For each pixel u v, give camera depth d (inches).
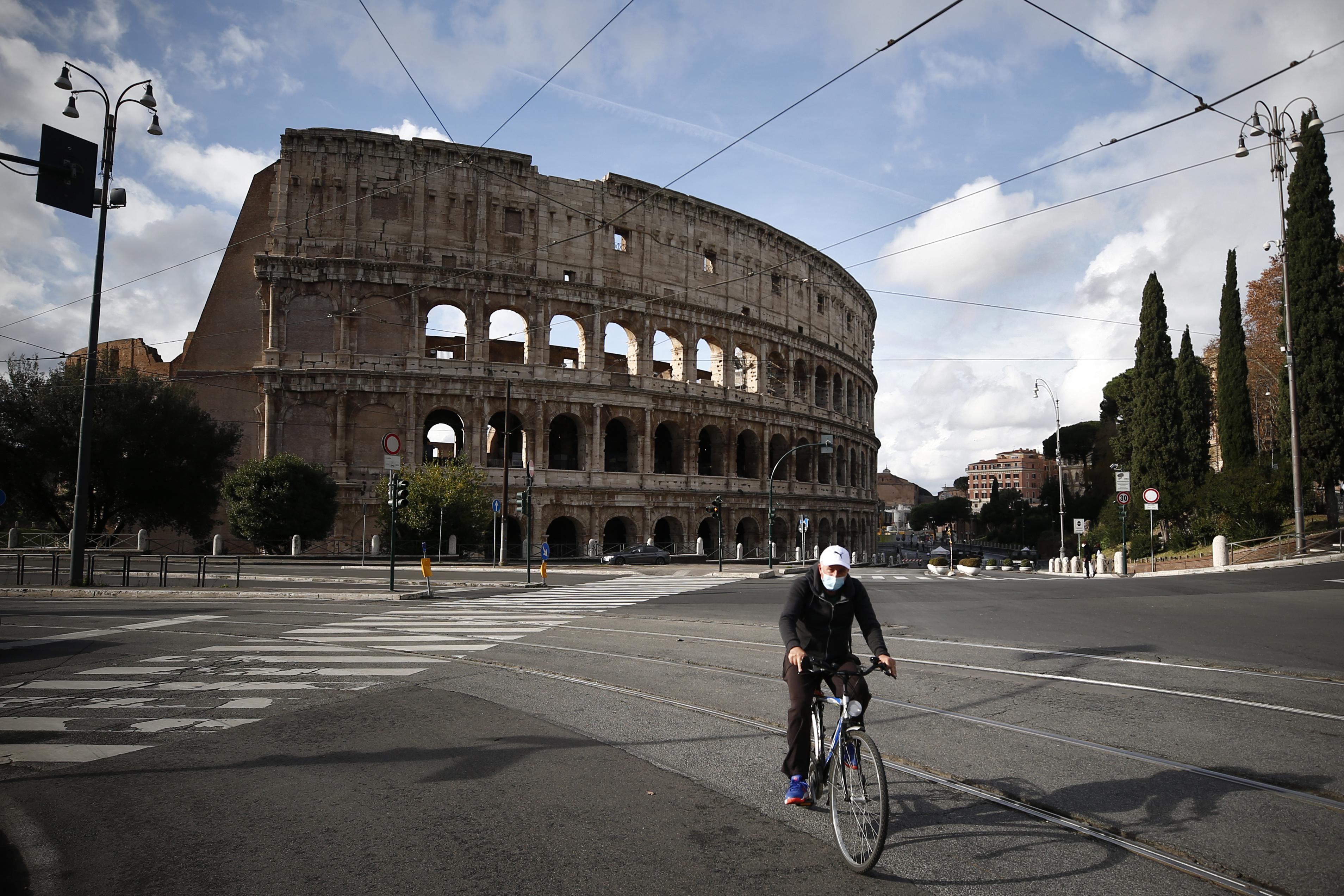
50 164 730.2
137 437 1929.1
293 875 233.3
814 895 218.8
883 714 409.7
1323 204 1674.5
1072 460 5044.3
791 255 3009.4
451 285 2273.6
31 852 251.1
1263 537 1601.9
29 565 1545.3
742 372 3004.4
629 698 459.2
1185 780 302.4
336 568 1722.4
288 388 2170.3
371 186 2257.6
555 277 2400.3
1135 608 857.5
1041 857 241.4
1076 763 326.3
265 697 466.3
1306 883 222.4
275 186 2263.8
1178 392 2161.7
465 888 224.7
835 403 3344.0
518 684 500.7
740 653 619.2
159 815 282.0
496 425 2518.5
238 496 1964.8
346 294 2208.4
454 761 342.6
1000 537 5561.0
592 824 271.3
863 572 2126.0
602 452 2431.1
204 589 1181.1
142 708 438.9
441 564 1951.3
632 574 1733.5
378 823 273.6
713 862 240.4
